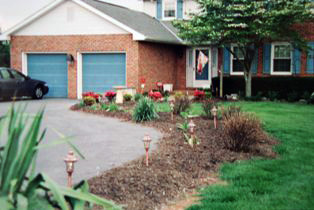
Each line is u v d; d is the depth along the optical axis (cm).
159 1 2344
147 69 1833
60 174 584
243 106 1438
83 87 1908
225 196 488
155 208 460
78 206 291
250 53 1759
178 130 947
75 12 1858
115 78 1833
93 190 500
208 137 842
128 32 1764
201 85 2112
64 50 1900
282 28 1625
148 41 1817
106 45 1816
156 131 963
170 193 509
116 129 997
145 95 1739
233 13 1599
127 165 622
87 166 632
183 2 2277
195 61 2117
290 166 632
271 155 715
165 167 610
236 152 729
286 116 1174
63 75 1936
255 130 746
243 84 1855
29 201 262
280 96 1762
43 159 682
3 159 258
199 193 512
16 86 1736
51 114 1280
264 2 1608
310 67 1803
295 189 511
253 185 530
